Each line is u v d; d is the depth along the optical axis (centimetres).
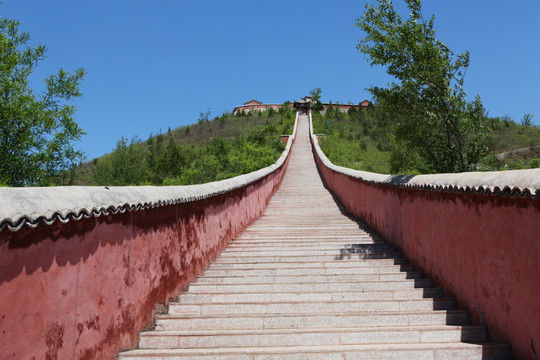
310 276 598
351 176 1159
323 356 380
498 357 370
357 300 500
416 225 623
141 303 418
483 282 416
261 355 379
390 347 385
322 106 5834
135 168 1942
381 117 4753
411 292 523
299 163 2688
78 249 308
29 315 254
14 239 245
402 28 595
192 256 589
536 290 328
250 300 529
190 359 375
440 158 724
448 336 416
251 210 1088
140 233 419
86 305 316
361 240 838
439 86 598
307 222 1088
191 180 1656
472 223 439
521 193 327
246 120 5356
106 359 344
